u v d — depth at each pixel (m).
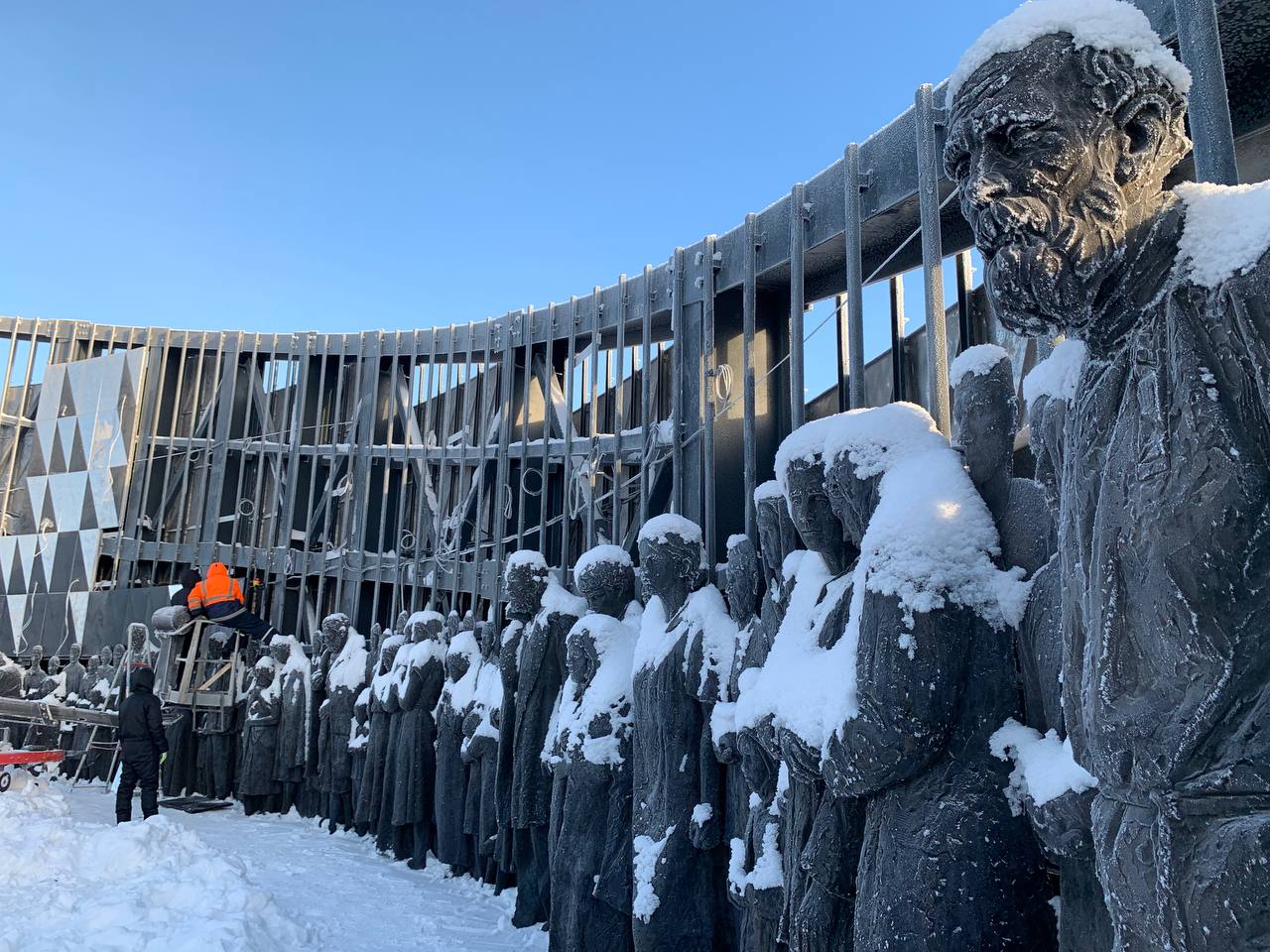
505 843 7.83
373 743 10.84
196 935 5.64
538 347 12.04
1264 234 1.39
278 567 15.66
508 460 11.48
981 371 2.71
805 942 3.08
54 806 10.12
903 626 2.45
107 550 17.45
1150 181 1.61
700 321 7.95
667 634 5.19
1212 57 2.94
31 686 16.97
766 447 7.68
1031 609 2.43
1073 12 1.64
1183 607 1.40
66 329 18.88
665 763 5.00
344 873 9.10
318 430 15.76
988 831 2.39
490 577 11.84
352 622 14.12
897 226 6.23
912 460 2.78
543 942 6.75
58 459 18.14
